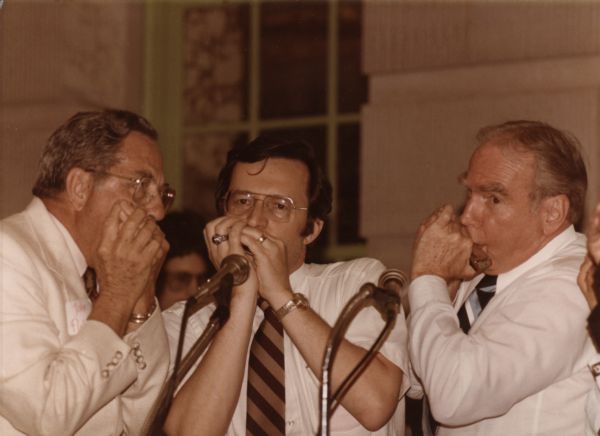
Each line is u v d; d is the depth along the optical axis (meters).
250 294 5.02
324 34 8.64
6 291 4.66
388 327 4.52
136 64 8.93
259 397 5.08
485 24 8.04
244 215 5.21
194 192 8.84
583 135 7.71
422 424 5.38
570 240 5.05
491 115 7.95
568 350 4.80
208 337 4.75
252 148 5.28
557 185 5.01
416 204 8.09
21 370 4.56
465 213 5.06
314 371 4.94
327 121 8.54
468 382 4.75
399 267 8.09
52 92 8.62
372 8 8.34
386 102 8.26
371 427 4.94
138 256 4.80
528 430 4.80
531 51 7.91
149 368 4.93
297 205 5.23
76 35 8.75
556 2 7.88
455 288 5.20
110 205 4.93
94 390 4.60
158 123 8.91
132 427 4.91
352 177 8.38
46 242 4.88
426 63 8.17
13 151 8.55
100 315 4.73
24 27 8.70
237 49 8.86
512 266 5.05
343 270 5.30
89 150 4.94
